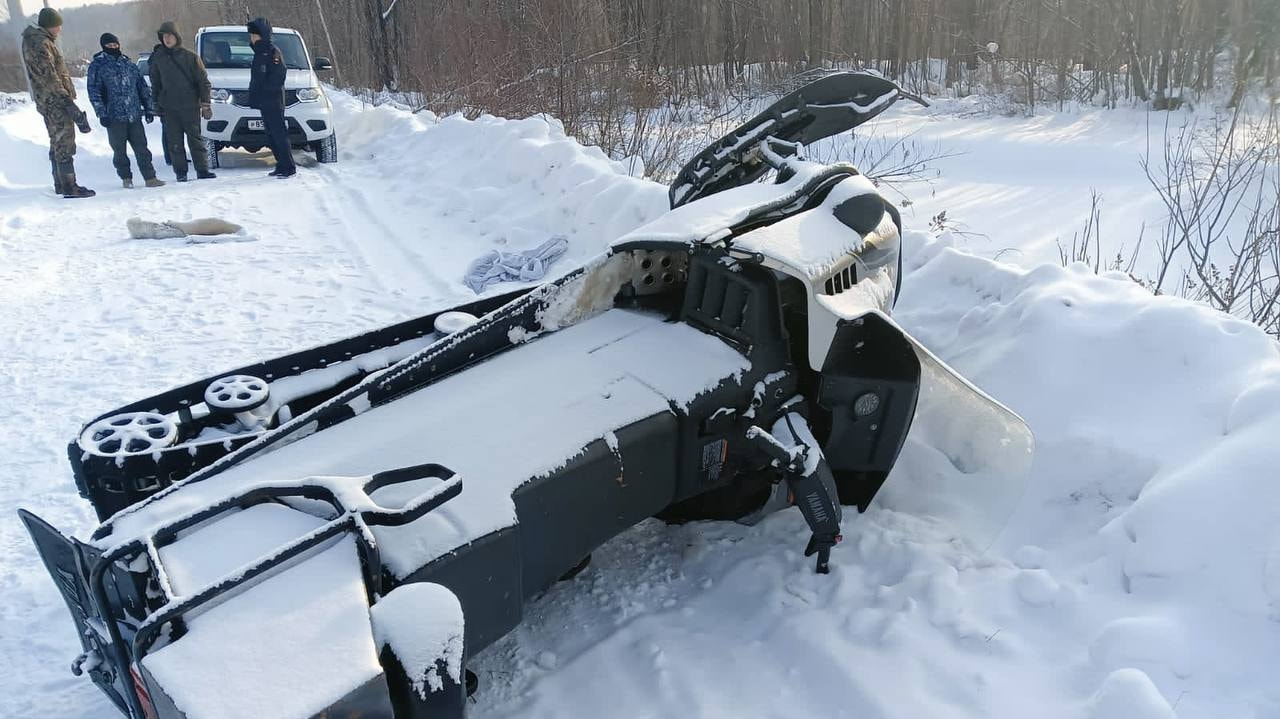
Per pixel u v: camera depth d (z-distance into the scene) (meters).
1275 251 6.11
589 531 2.65
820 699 2.54
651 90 13.07
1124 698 2.30
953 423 3.55
